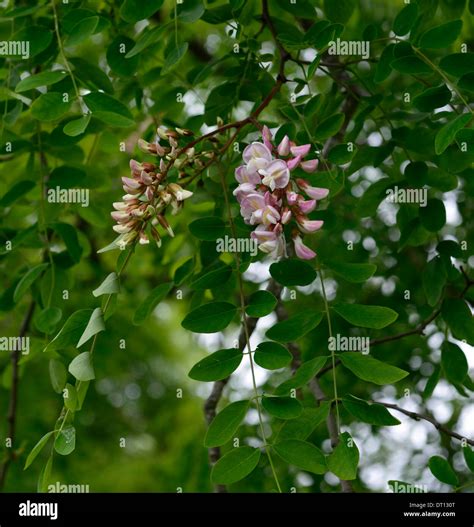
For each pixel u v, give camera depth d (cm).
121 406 674
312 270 221
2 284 393
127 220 218
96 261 522
